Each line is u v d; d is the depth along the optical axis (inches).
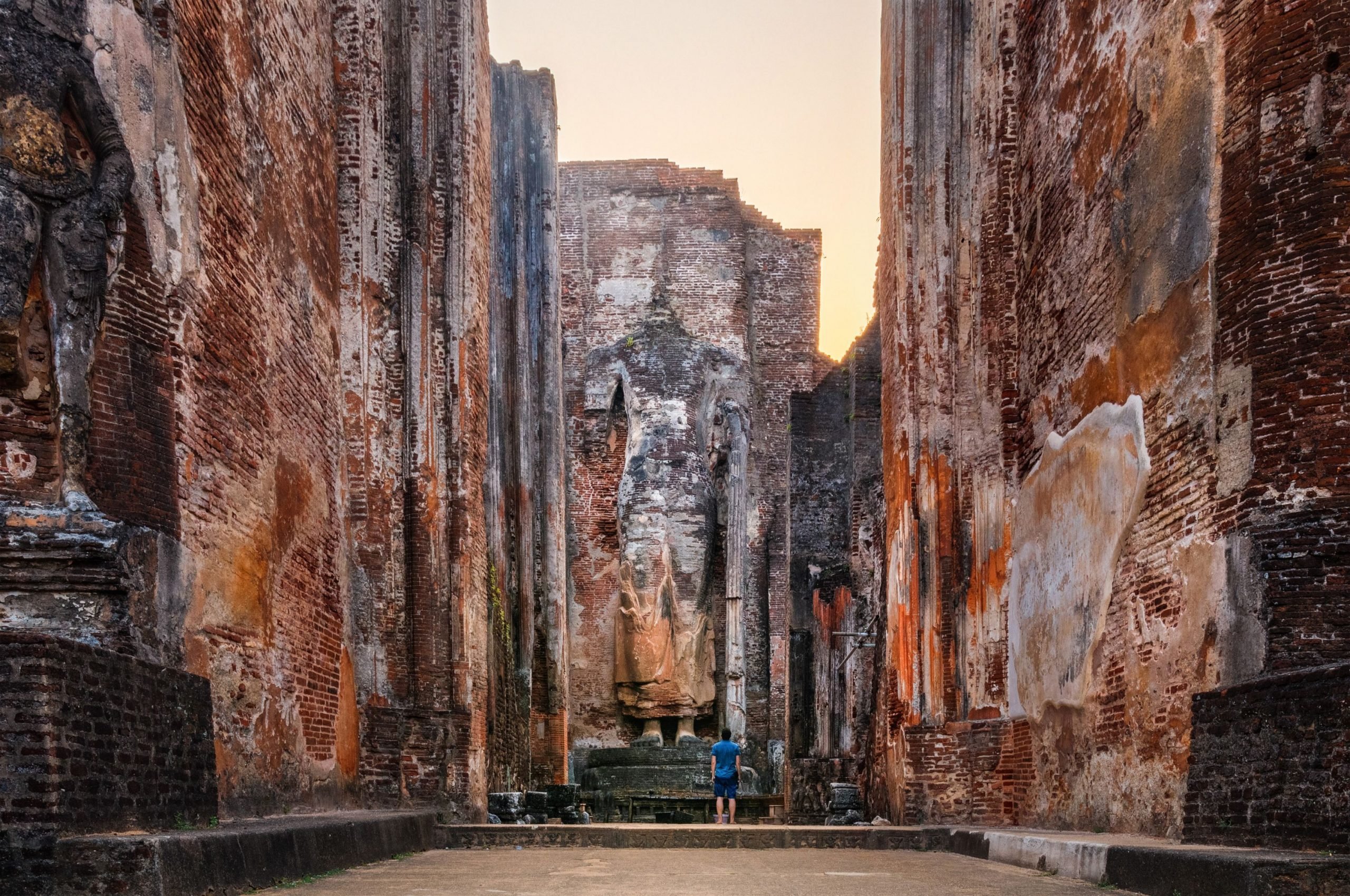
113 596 270.4
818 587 1019.9
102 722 229.9
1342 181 286.5
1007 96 557.9
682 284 1145.4
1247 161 305.9
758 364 1154.0
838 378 1066.1
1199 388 327.6
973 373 557.9
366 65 545.6
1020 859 355.9
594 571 1091.9
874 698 660.1
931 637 543.8
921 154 580.7
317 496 466.6
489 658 735.1
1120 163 399.5
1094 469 417.1
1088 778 413.4
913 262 577.0
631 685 1049.5
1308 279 287.3
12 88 269.7
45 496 272.4
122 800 238.1
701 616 1064.2
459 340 564.7
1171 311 348.8
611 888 269.7
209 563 330.6
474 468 577.3
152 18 313.9
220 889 234.1
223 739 334.0
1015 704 513.7
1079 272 447.5
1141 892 258.7
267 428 396.8
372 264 542.3
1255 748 267.0
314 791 430.9
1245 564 293.6
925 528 553.9
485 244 620.4
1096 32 430.3
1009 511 535.5
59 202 275.3
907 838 451.8
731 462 1098.1
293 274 444.5
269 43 419.8
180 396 315.9
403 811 458.3
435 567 542.0
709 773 970.1
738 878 301.9
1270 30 301.3
